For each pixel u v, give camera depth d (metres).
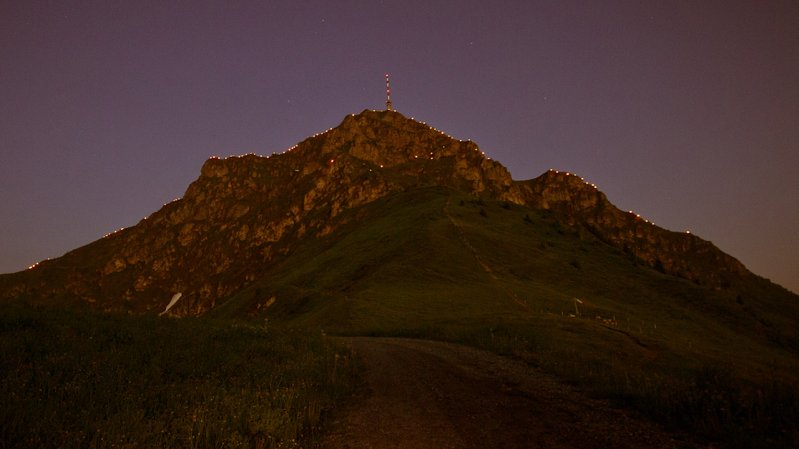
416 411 11.93
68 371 11.30
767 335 85.44
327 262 120.56
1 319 15.75
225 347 17.91
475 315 47.50
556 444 9.08
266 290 117.12
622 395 12.64
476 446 9.10
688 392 11.14
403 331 40.88
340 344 24.89
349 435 9.94
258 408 10.17
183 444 8.05
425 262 89.75
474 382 15.66
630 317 72.00
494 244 107.62
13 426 7.41
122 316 21.81
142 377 11.42
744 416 9.77
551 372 17.30
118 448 7.27
